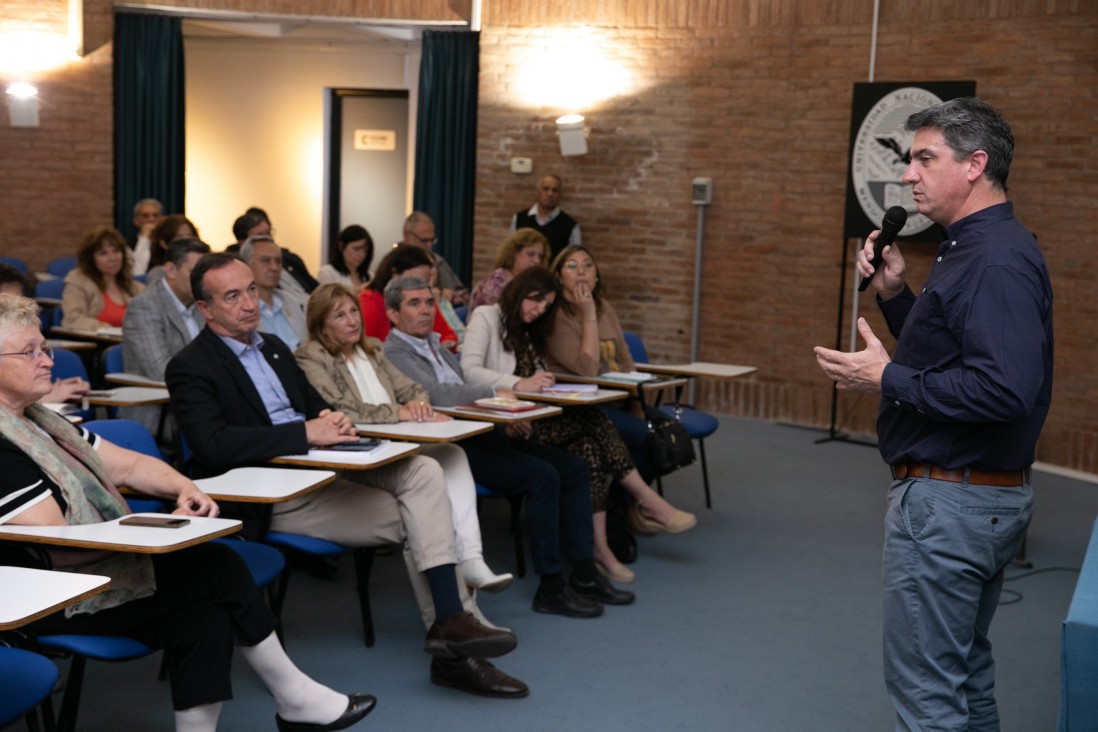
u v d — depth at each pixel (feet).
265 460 11.69
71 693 9.43
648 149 29.84
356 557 13.28
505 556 17.21
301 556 15.84
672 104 29.45
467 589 13.46
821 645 14.02
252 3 32.48
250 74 37.32
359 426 13.20
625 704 12.06
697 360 29.78
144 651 9.32
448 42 31.42
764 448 25.70
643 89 29.73
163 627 9.35
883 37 26.55
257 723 11.14
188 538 8.38
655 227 29.99
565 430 15.94
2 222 32.48
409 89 35.29
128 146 32.71
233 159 37.86
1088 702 6.99
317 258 37.73
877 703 12.33
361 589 13.30
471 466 14.78
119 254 23.22
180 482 10.24
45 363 9.35
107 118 32.63
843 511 20.54
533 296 16.76
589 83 30.27
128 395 14.58
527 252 20.57
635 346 21.11
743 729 11.56
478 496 14.93
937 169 8.43
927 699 8.70
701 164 29.27
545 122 30.83
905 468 8.77
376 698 11.82
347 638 13.58
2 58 31.96
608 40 29.99
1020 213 25.00
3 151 32.30
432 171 31.89
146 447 12.01
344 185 37.42
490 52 31.19
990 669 9.50
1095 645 6.94
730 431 27.55
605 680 12.69
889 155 25.22
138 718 11.23
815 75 27.61
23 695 7.61
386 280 19.30
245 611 9.84
